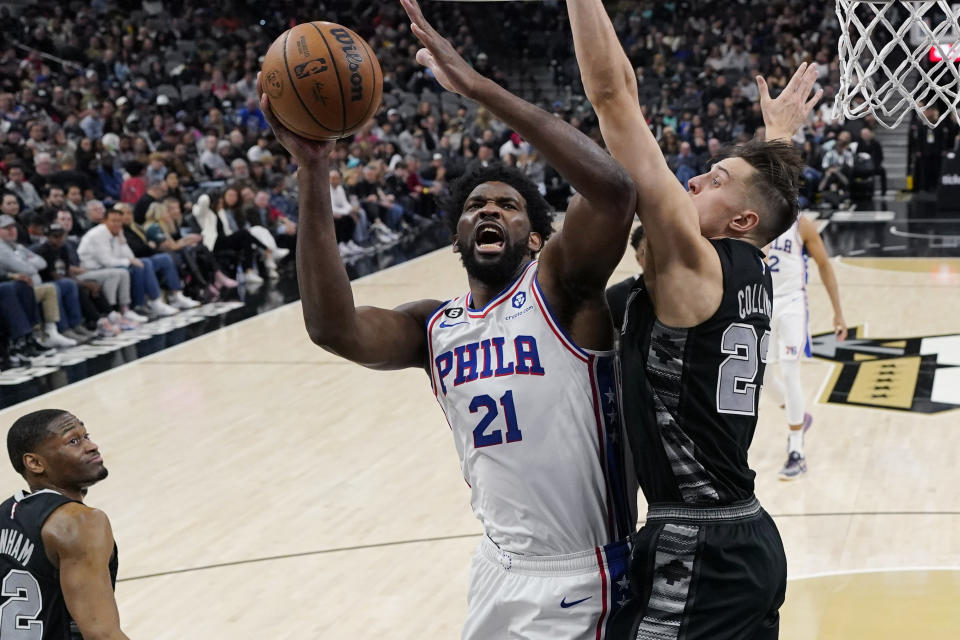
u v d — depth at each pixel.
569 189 20.39
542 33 27.92
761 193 2.66
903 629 4.71
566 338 2.77
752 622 2.56
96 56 20.94
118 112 17.55
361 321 2.85
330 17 26.34
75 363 10.37
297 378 9.60
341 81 2.51
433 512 6.32
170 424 8.30
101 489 6.90
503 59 28.05
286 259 15.70
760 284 2.63
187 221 13.71
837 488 6.51
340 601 5.20
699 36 26.22
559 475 2.78
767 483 6.64
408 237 18.66
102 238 11.83
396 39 25.94
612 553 2.84
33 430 3.27
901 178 23.61
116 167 15.37
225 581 5.47
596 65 2.45
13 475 7.18
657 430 2.57
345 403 8.77
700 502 2.57
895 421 7.75
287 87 2.51
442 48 2.39
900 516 6.04
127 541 6.04
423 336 3.01
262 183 15.68
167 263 12.71
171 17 24.16
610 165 2.39
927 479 6.60
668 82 24.97
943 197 19.77
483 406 2.82
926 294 12.15
